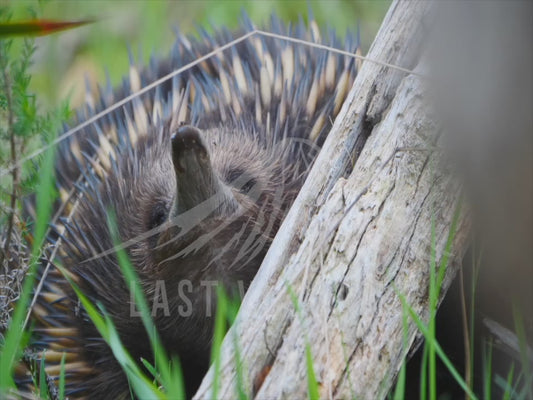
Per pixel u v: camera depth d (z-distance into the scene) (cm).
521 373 161
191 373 175
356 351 153
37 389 173
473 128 152
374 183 159
